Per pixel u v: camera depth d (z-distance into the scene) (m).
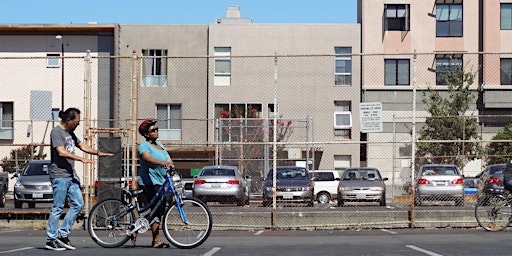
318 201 33.66
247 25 46.22
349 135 44.00
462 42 47.22
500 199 17.22
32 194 26.00
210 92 44.72
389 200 29.83
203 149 37.66
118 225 12.78
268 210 20.94
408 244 13.80
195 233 12.80
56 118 44.84
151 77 45.28
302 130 43.56
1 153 42.53
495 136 41.06
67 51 45.88
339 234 16.59
